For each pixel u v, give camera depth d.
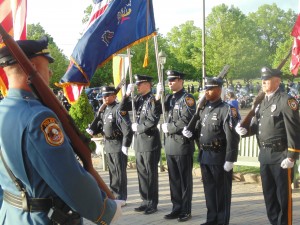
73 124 2.10
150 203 6.00
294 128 4.42
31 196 1.98
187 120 5.56
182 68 60.53
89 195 1.95
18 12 4.66
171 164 5.70
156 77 34.06
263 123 4.69
